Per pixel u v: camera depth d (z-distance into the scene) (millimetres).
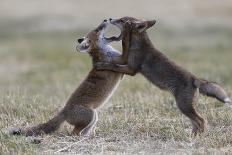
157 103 18141
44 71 33188
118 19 16266
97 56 16188
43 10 58344
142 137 14305
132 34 15906
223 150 13039
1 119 16266
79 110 14703
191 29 49719
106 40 16203
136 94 20422
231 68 31047
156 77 15414
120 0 61156
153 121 15594
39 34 50938
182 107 14852
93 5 59562
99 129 15055
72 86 25078
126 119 15734
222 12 55250
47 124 14609
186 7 57219
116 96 20359
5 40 48875
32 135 14469
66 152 13266
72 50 42500
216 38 46500
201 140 13805
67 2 61250
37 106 17766
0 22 54656
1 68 35312
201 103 17625
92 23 53375
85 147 13555
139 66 15758
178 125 15359
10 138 13898
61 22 54188
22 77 31141
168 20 52594
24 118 16438
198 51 40938
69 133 14805
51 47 44281
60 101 19484
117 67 15484
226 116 15945
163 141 14039
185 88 14867
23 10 58719
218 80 25406
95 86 15180
